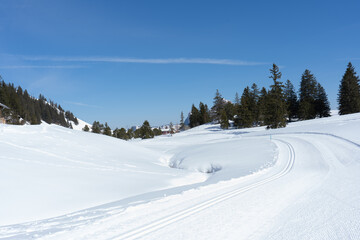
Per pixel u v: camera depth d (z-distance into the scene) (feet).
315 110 201.05
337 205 23.75
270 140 98.22
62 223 21.26
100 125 356.38
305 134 98.94
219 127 250.98
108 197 37.99
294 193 29.32
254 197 27.81
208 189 32.32
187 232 18.15
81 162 60.75
